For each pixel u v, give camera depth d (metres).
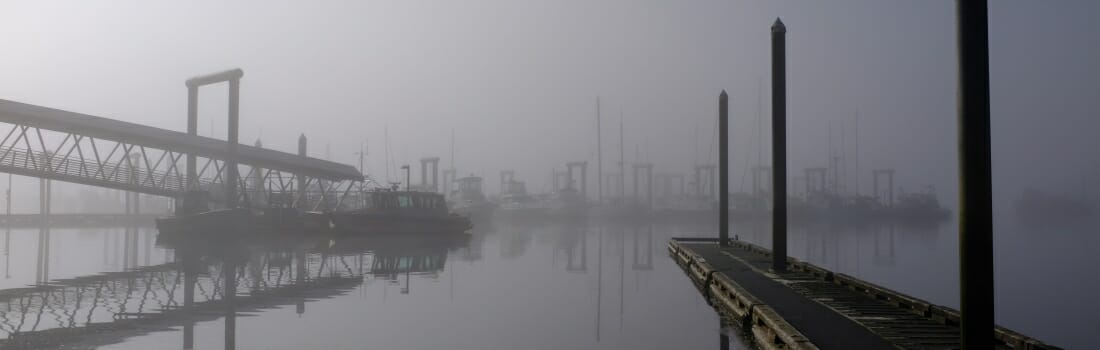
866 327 13.56
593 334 15.53
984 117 9.02
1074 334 17.16
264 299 20.72
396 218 60.28
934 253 47.56
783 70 23.20
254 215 58.41
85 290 22.73
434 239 57.28
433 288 23.78
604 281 26.59
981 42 9.05
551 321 17.19
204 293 22.06
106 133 53.38
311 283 24.98
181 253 39.66
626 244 53.66
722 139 37.88
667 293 22.98
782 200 23.73
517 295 22.11
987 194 8.99
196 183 62.53
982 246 8.97
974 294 8.98
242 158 59.78
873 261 40.41
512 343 14.43
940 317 14.20
